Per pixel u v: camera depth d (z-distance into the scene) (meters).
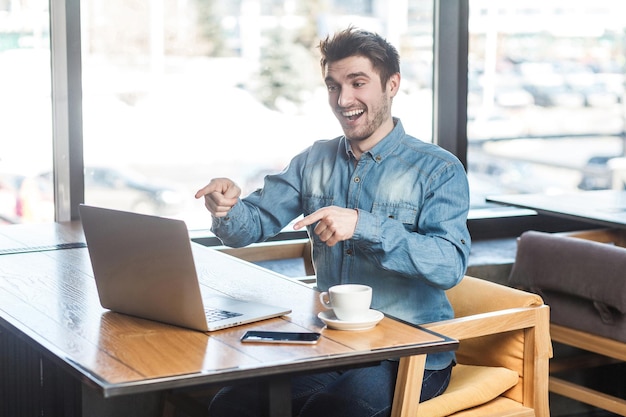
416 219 2.73
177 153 3.92
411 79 4.25
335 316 2.35
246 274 2.91
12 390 3.24
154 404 3.55
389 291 2.73
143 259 2.28
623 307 3.31
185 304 2.24
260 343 2.15
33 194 3.78
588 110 4.55
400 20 4.18
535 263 3.57
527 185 4.49
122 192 3.87
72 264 3.00
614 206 3.83
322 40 2.80
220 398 2.70
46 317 2.37
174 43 3.86
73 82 3.72
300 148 4.08
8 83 3.69
